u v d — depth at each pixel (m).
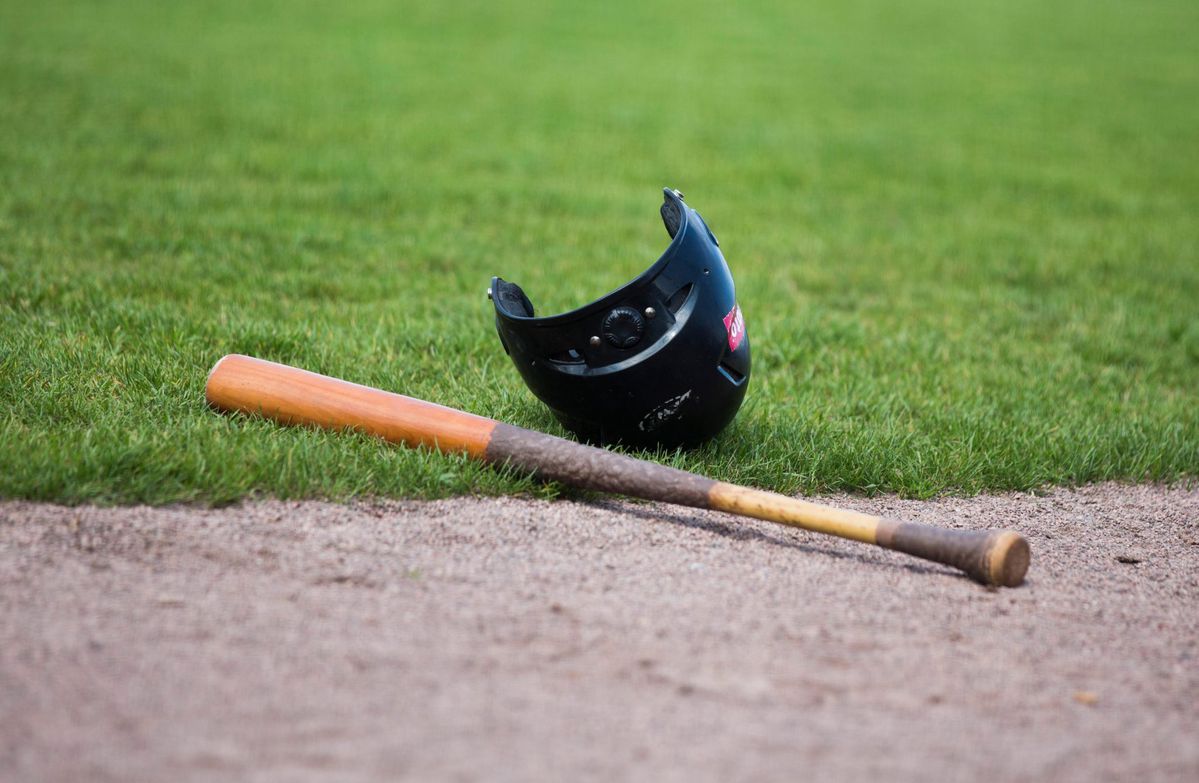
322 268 5.31
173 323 4.72
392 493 4.12
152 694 3.69
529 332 4.20
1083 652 3.87
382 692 3.71
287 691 3.70
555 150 8.76
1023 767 3.65
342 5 16.69
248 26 14.17
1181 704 3.77
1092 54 16.62
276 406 4.28
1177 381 5.00
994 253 6.57
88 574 3.87
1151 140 10.78
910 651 3.84
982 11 20.89
